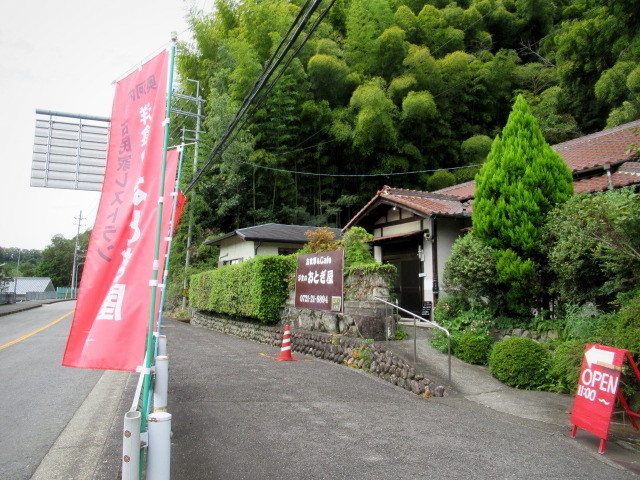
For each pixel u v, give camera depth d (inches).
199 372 265.6
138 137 122.9
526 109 279.9
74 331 111.2
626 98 591.8
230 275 492.4
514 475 129.5
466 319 292.4
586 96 702.5
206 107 877.2
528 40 959.0
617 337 187.5
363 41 791.7
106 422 181.3
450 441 156.4
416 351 275.6
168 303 890.1
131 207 117.9
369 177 833.5
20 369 286.8
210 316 589.6
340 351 297.1
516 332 267.1
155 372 147.3
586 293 230.2
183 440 152.9
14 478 128.8
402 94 759.1
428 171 780.0
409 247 464.1
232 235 711.1
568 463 140.0
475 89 837.8
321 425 171.2
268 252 686.5
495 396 217.3
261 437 156.9
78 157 536.7
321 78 779.4
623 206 188.9
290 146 864.9
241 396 211.5
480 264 271.3
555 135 761.6
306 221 839.1
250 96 256.1
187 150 831.1
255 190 881.5
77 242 2062.0
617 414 187.9
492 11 928.3
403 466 134.0
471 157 797.9
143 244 112.7
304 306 361.4
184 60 917.8
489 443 155.4
